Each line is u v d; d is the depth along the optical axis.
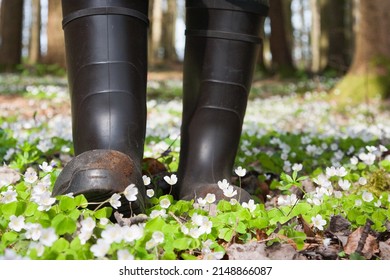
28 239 1.34
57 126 2.73
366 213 1.55
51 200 1.37
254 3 1.62
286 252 1.36
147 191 1.55
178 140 2.24
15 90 6.83
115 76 1.51
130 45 1.53
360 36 6.45
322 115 5.04
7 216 1.41
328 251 1.41
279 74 11.52
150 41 17.06
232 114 1.63
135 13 1.53
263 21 1.66
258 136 2.66
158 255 1.30
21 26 12.09
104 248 1.24
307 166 2.10
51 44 11.83
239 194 1.57
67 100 5.76
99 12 1.51
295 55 26.02
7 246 1.35
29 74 11.08
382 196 1.68
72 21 1.53
